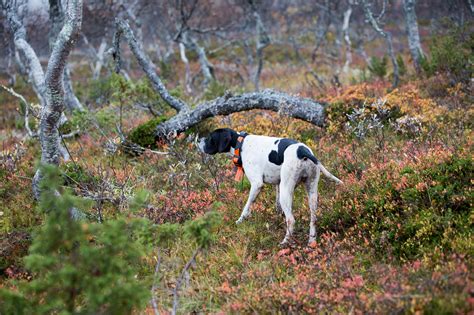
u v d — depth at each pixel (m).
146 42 32.31
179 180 8.73
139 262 6.52
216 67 25.95
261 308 5.32
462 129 8.84
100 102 17.39
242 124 10.84
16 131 15.02
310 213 7.21
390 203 6.57
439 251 5.65
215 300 5.79
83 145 11.38
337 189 7.44
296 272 5.96
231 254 6.57
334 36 31.12
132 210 5.08
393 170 7.19
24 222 7.98
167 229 5.24
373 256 6.11
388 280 5.29
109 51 12.13
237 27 28.28
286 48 28.56
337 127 9.71
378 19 15.73
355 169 8.00
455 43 14.09
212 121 11.21
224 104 10.59
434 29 20.94
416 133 9.08
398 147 8.62
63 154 10.57
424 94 12.05
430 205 6.35
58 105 7.65
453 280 4.91
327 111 10.23
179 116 10.86
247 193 8.19
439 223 6.01
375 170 7.36
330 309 5.15
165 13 25.42
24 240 7.27
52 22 13.87
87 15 22.30
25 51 12.06
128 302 4.27
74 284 4.22
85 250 4.29
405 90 12.61
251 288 5.69
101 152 10.79
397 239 6.16
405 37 28.14
